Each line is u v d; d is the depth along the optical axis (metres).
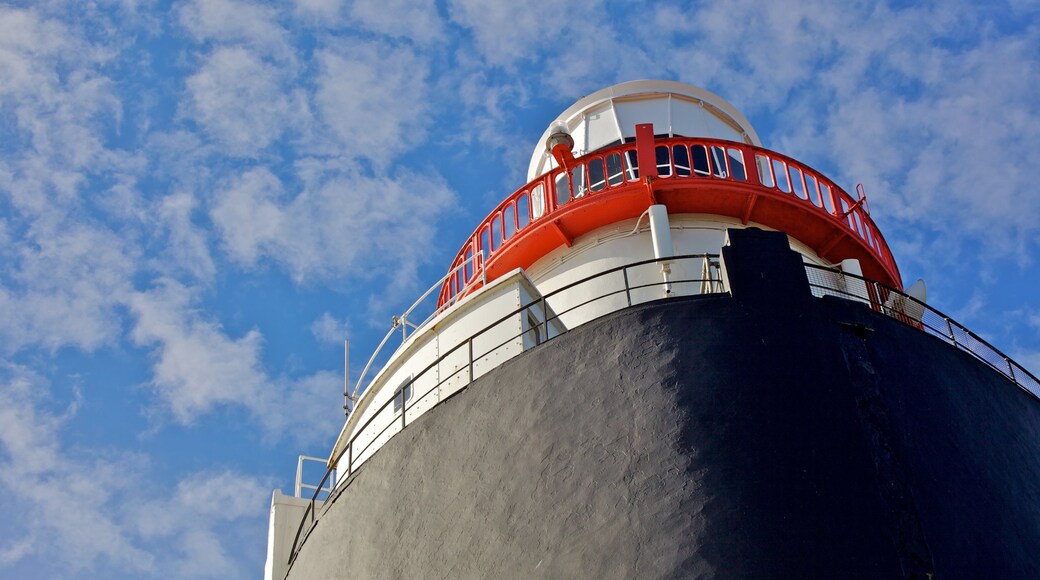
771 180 21.78
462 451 15.46
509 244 21.95
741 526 12.87
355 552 16.27
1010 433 15.65
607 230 21.66
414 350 19.88
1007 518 14.26
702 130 26.12
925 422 14.54
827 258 22.19
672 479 13.45
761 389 14.10
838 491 13.23
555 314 20.09
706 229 21.47
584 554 13.36
